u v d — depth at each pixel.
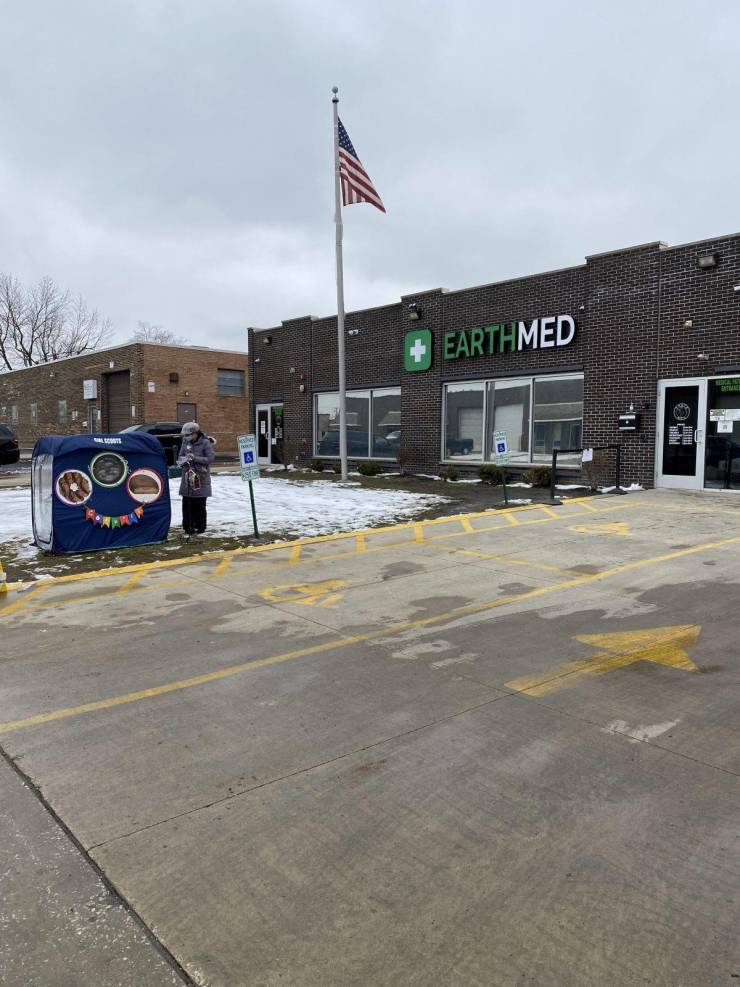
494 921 2.58
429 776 3.62
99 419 36.47
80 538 9.66
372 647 5.64
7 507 14.33
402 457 20.86
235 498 15.41
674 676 4.89
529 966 2.37
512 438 18.42
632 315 15.65
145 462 10.14
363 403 22.67
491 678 4.93
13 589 7.73
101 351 35.75
